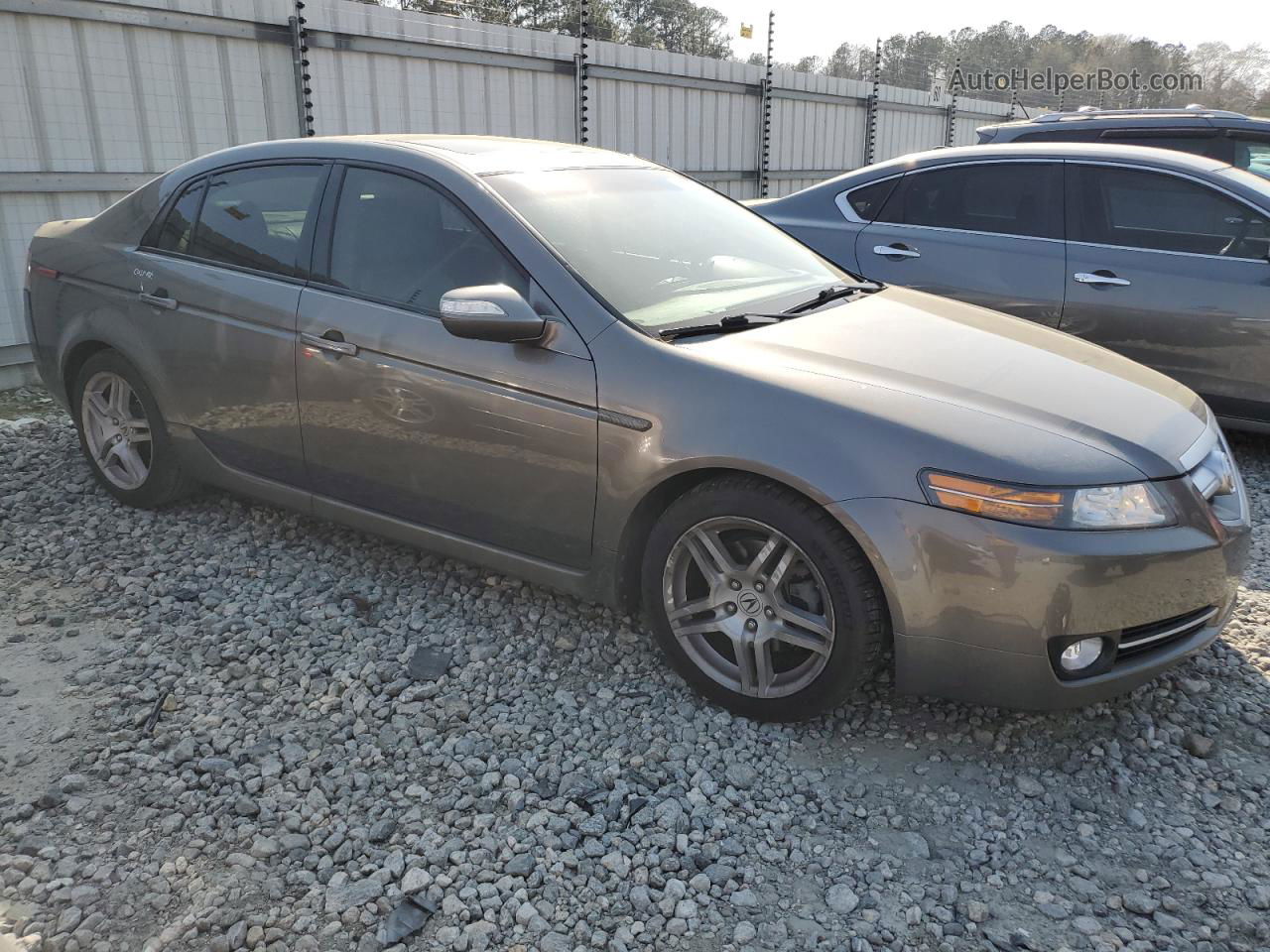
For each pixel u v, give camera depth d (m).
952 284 5.60
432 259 3.33
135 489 4.29
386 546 4.02
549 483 3.08
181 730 2.84
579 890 2.29
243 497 4.48
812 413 2.70
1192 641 2.81
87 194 7.26
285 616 3.48
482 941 2.13
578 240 3.27
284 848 2.39
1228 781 2.73
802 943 2.15
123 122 7.41
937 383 2.84
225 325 3.73
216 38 7.95
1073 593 2.49
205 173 4.00
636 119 12.21
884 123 17.61
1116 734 2.94
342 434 3.49
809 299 3.51
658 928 2.18
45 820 2.46
